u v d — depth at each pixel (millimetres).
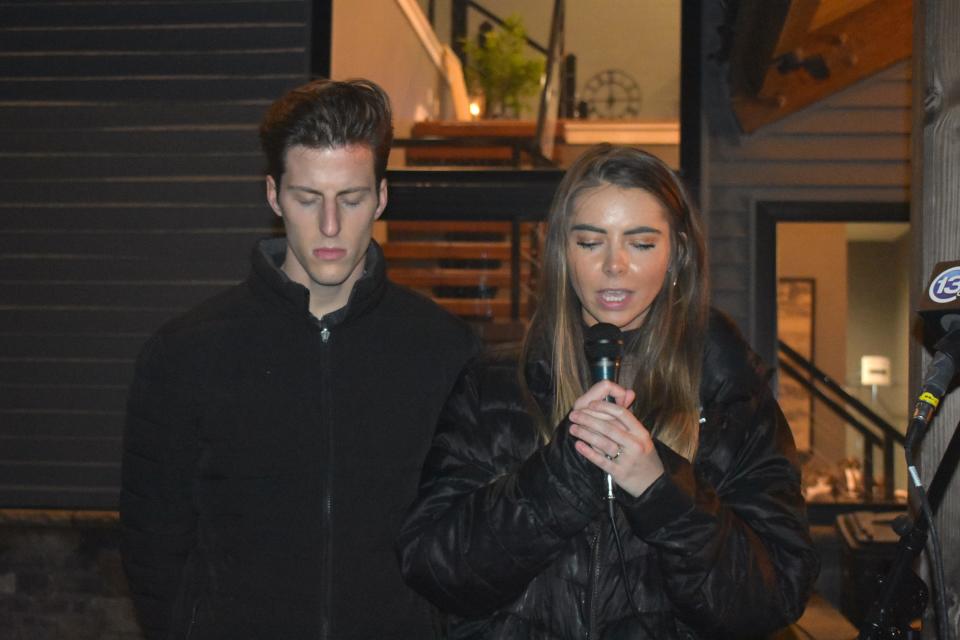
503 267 7141
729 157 5621
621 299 1771
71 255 5535
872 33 4926
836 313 10492
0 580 5547
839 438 9781
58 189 5551
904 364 11016
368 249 2152
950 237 1930
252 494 2037
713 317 1940
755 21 4449
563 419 1745
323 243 1962
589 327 1890
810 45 4887
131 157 5543
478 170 5664
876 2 4738
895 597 1634
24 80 5582
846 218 5594
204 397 2064
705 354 1891
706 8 5562
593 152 1832
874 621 1631
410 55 8359
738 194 5621
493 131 8461
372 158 1972
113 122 5547
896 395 10945
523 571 1717
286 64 5504
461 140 7656
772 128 5594
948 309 1587
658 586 1771
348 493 2037
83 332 5512
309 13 5500
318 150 1928
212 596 2016
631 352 1913
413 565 1802
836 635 3033
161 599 2107
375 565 2033
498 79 10211
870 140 5578
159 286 5504
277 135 1966
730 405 1870
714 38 5559
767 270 5590
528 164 7754
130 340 5508
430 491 1879
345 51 5988
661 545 1661
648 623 1753
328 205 1939
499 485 1768
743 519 1806
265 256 2107
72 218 5539
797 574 1765
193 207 5508
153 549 2090
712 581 1676
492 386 1909
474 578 1733
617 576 1776
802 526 1805
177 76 5535
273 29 5508
